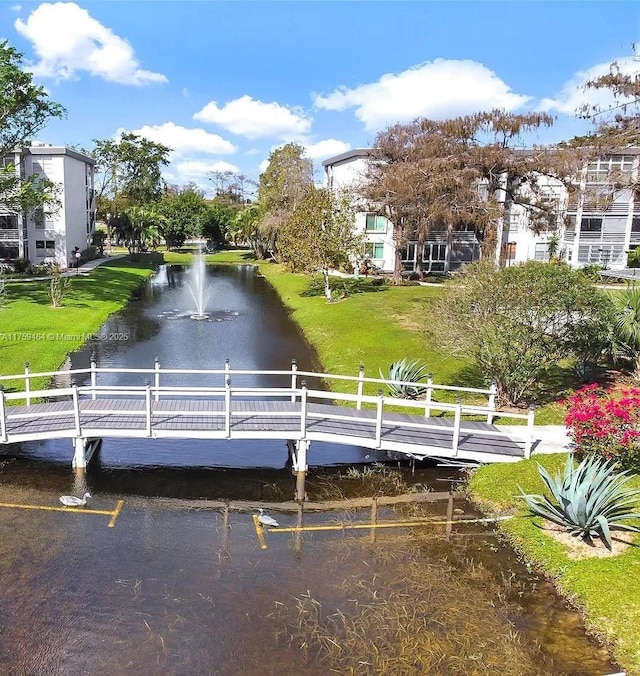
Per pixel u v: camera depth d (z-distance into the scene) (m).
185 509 9.83
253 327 26.78
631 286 16.97
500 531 9.11
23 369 17.81
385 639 6.63
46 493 10.27
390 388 15.05
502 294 12.98
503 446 11.42
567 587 7.57
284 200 50.75
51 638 6.56
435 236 43.59
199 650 6.41
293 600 7.31
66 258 46.59
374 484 10.91
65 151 45.38
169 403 12.70
